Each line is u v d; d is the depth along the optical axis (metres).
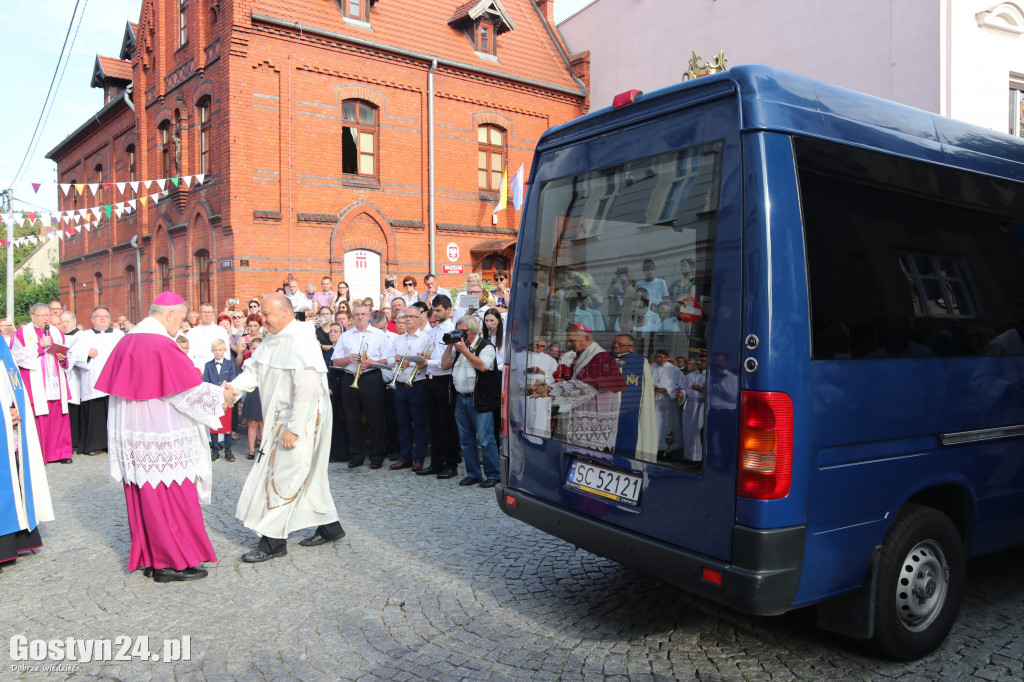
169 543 4.54
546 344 4.03
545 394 4.02
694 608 4.05
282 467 4.96
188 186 16.30
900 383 3.26
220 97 15.45
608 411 3.59
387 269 17.25
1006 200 3.91
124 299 22.20
